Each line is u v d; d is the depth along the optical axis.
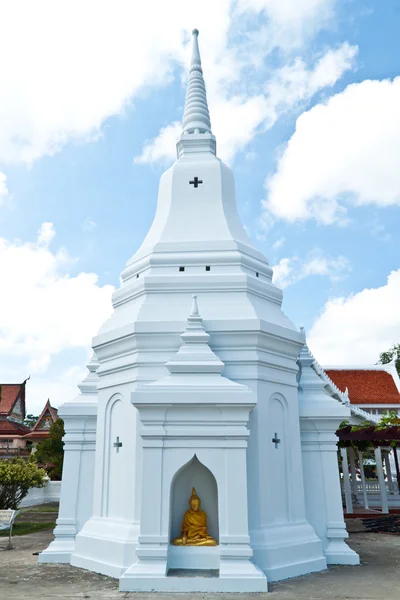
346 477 28.34
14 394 58.88
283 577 11.71
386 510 27.55
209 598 9.94
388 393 38.81
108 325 15.22
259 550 11.62
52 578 11.81
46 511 31.00
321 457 14.62
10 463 25.12
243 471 11.27
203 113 18.62
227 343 13.37
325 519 14.09
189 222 16.02
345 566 13.26
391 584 11.23
